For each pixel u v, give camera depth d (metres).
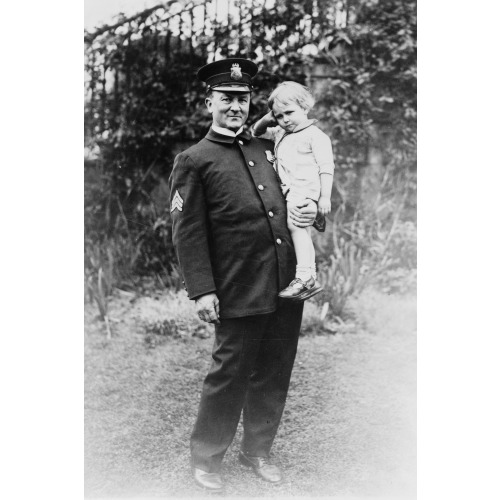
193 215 3.20
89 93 5.36
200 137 5.41
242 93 3.24
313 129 3.40
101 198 5.38
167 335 4.98
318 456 3.69
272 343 3.37
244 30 5.35
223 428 3.29
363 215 5.61
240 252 3.19
